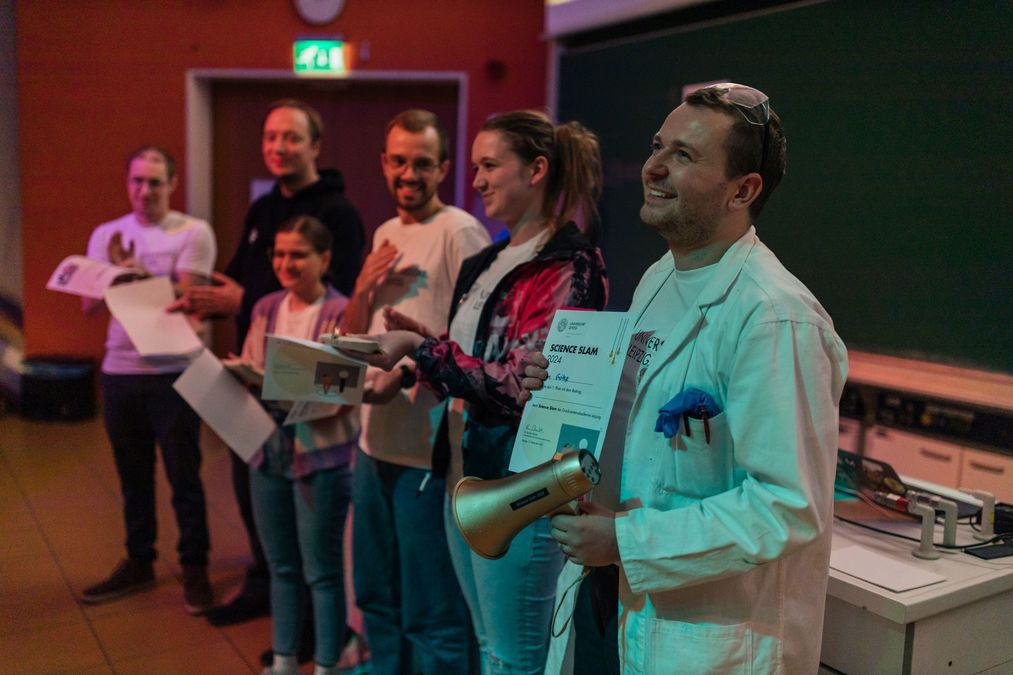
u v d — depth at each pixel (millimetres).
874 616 1385
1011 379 2332
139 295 2492
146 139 5340
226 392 2180
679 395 1107
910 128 2566
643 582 1074
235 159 5430
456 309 1883
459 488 1217
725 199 1124
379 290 2178
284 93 5332
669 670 1106
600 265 1637
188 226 3160
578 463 1078
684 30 3324
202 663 2480
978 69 2381
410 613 2092
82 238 5434
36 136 5348
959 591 1370
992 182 2361
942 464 2508
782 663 1093
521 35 4922
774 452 1014
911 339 2592
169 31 5234
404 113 2152
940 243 2504
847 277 2773
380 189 5301
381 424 2088
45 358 5422
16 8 5246
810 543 1022
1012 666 1503
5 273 5469
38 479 4191
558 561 1626
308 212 2609
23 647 2533
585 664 1559
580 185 1743
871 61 2662
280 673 2301
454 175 5203
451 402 1920
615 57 3668
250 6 5148
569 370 1234
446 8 4980
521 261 1736
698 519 1054
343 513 2258
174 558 3293
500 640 1647
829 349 1083
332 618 2246
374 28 5055
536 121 1717
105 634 2643
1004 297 2346
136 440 2930
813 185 2867
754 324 1046
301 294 2305
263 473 2270
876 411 2703
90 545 3371
